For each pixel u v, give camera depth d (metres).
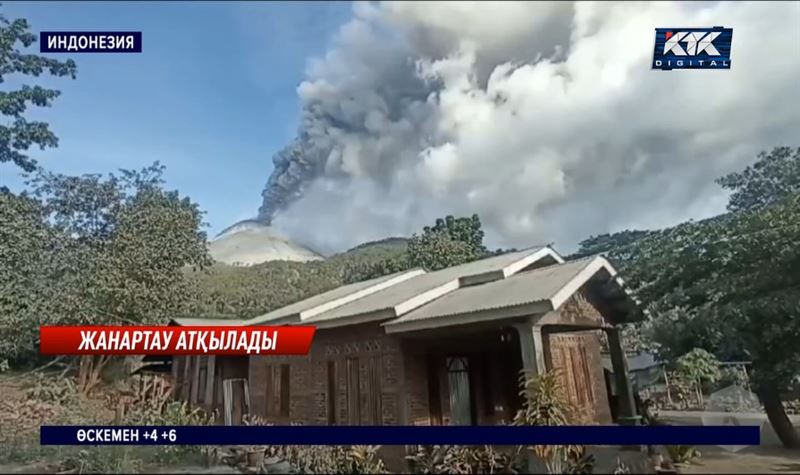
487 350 11.91
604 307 10.34
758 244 9.83
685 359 10.79
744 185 11.72
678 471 7.29
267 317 16.30
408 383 10.55
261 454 8.06
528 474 7.18
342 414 11.75
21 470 7.59
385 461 8.26
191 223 19.41
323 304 13.83
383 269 27.36
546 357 9.95
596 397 11.38
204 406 15.32
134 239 17.38
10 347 13.62
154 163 19.08
